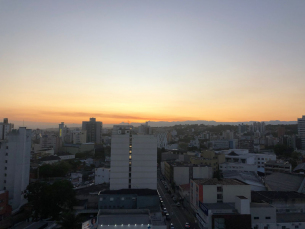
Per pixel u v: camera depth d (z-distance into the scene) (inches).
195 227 2613.2
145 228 2129.7
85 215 2960.1
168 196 4018.2
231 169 5216.5
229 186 2706.7
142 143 3393.2
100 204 2925.7
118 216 2207.2
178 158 6584.6
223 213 2375.7
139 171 3356.3
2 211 2787.9
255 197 2839.6
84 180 4987.7
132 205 2915.8
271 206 2475.4
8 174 3319.4
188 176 4404.5
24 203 3425.2
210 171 4451.3
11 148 3348.9
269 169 5280.5
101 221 2165.4
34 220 2896.2
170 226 2632.9
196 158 5255.9
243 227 2274.9
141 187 3334.2
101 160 6943.9
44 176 4923.7
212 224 2294.5
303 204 2687.0
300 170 4699.8
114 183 3319.4
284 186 3499.0
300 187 3319.4
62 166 5182.1
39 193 2893.7
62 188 2888.8
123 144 3378.4
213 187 2716.5
